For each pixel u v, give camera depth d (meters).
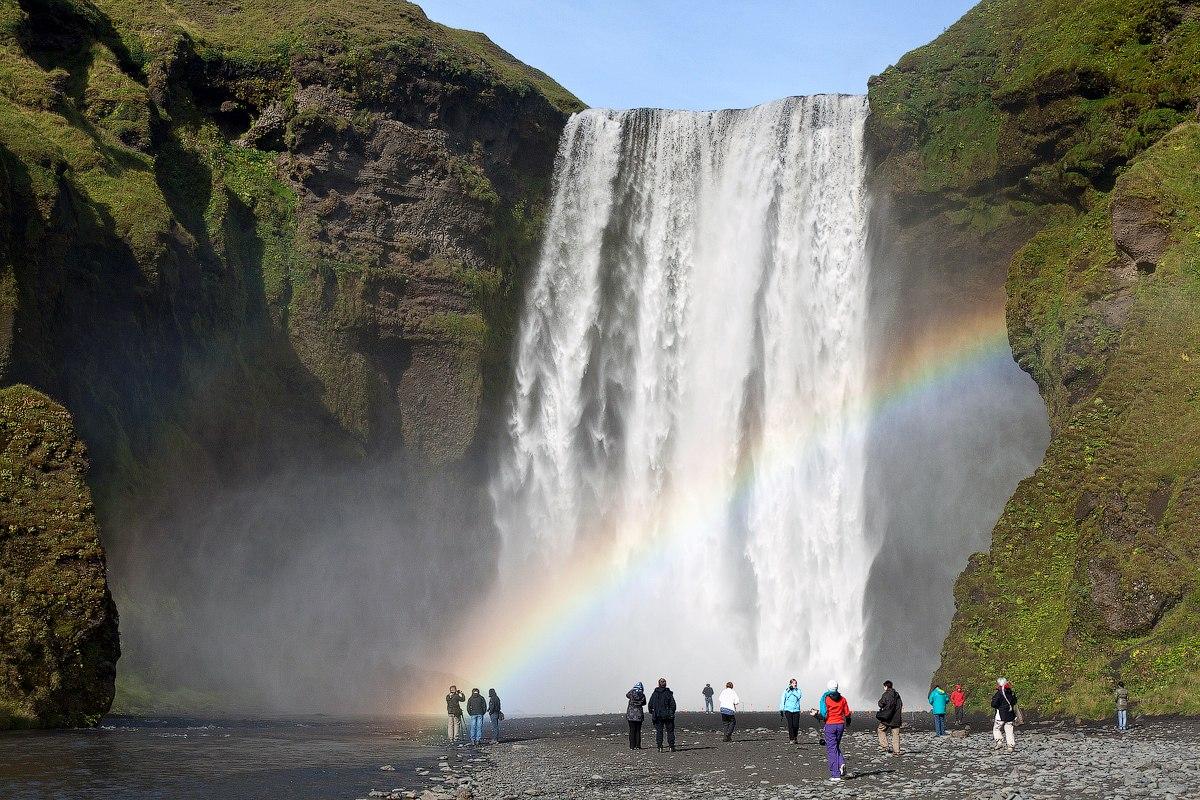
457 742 43.41
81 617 45.50
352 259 78.69
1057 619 49.66
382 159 80.94
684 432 85.38
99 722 45.53
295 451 73.38
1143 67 64.69
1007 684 34.38
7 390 48.94
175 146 75.12
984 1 80.62
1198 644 43.12
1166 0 65.31
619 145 89.12
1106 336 56.66
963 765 31.36
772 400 83.25
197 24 82.19
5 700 43.34
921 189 74.94
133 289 64.44
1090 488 50.62
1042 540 52.50
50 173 59.25
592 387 86.75
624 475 85.81
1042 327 63.00
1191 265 54.75
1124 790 25.36
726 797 27.59
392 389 79.31
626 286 87.94
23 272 56.59
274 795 29.42
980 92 74.69
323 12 83.50
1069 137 67.69
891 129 77.00
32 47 72.31
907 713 59.56
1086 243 62.81
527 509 83.50
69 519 46.94
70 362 59.47
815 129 84.50
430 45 83.31
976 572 54.53
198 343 69.38
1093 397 53.94
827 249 82.81
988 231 72.50
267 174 78.94
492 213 84.44
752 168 86.06
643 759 36.81
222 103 80.25
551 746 41.81
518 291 86.12
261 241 76.75
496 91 85.25
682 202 87.94
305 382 75.12
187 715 53.66
